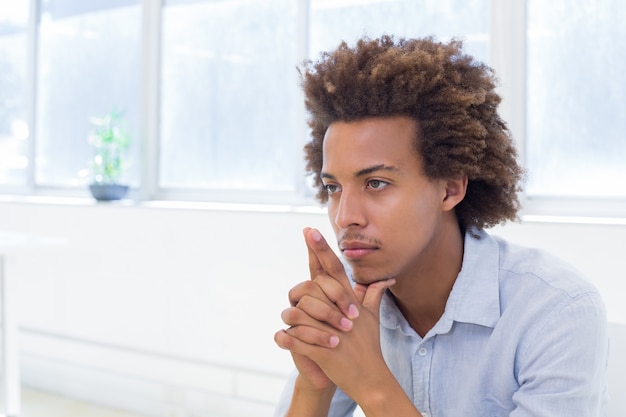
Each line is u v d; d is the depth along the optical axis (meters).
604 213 2.24
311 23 2.75
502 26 2.30
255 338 2.62
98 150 3.19
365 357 0.81
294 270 2.54
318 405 0.90
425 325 0.94
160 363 2.85
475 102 0.82
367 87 0.78
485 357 0.88
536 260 0.90
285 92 2.85
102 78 3.32
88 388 3.06
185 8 3.08
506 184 0.89
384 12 2.59
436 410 0.92
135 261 2.91
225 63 2.99
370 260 0.81
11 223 3.31
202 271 2.74
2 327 2.54
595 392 0.81
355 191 0.80
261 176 2.92
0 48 3.65
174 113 3.14
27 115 3.54
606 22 2.23
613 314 2.01
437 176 0.81
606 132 2.24
